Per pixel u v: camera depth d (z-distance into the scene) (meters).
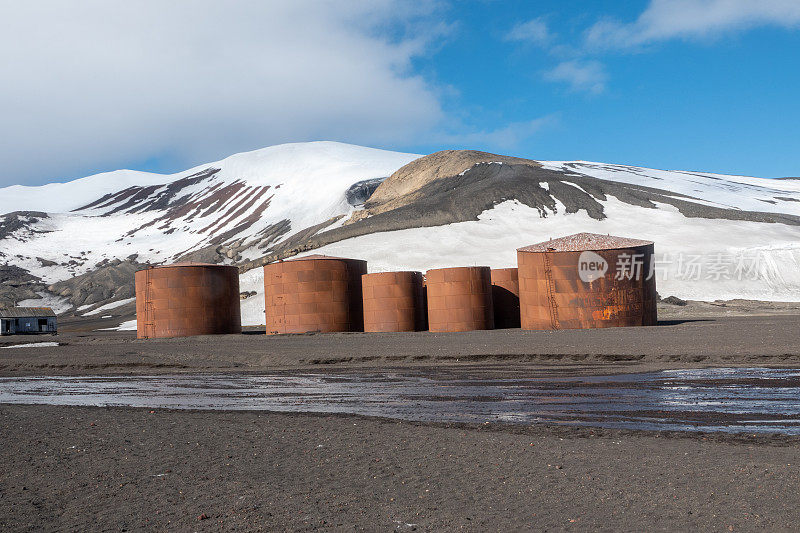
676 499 8.98
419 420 16.39
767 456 11.18
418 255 108.56
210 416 17.97
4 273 176.12
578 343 33.28
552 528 8.07
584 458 11.51
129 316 115.81
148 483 10.86
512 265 101.38
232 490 10.25
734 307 72.88
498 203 139.38
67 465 12.38
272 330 56.38
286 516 8.83
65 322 121.88
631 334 37.22
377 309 53.62
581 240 49.06
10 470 12.06
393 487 10.16
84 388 27.50
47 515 9.15
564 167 190.25
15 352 47.03
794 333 32.81
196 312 59.94
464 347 34.25
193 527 8.48
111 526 8.60
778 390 18.45
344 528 8.30
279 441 14.10
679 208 134.00
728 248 105.00
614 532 7.85
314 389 23.66
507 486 9.97
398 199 173.88
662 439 12.90
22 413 19.77
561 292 46.84
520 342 35.53
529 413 16.75
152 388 26.42
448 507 9.03
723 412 15.68
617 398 18.34
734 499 8.88
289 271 55.22
